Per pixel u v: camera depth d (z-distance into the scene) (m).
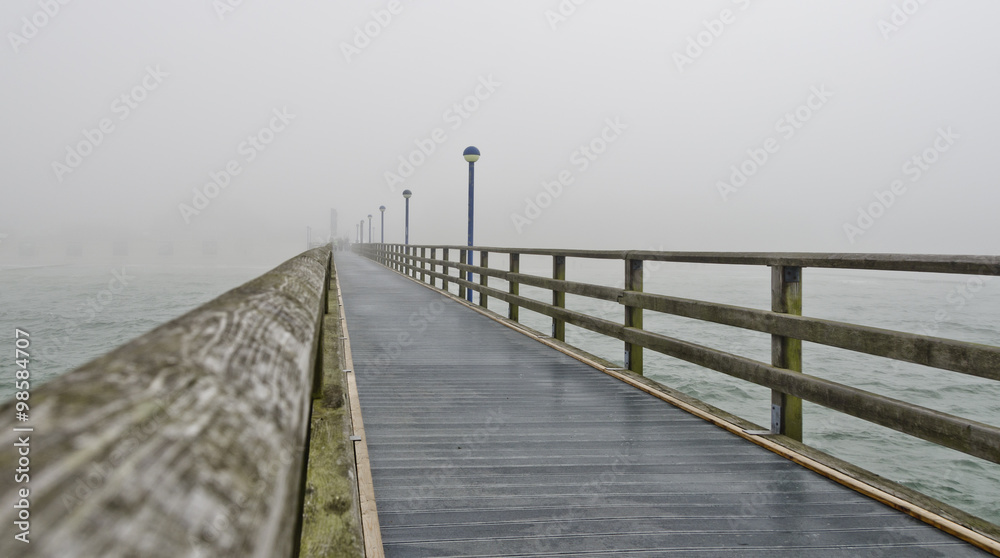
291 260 1.50
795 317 2.93
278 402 0.51
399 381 4.34
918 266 2.31
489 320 8.02
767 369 3.11
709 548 1.92
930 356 2.22
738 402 9.49
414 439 2.99
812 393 2.79
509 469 2.60
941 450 7.29
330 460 1.40
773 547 1.93
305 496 1.25
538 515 2.14
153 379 0.37
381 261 28.45
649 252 4.35
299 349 0.67
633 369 4.54
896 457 7.07
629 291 4.63
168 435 0.32
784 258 3.04
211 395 0.41
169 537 0.25
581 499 2.29
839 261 2.70
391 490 2.35
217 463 0.34
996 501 5.76
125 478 0.25
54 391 0.30
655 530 2.04
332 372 2.08
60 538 0.19
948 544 1.95
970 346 2.07
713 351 3.58
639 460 2.73
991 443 1.96
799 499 2.31
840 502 2.28
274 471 0.42
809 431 8.12
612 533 2.01
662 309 4.15
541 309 6.59
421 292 12.73
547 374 4.62
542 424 3.28
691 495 2.34
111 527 0.22
